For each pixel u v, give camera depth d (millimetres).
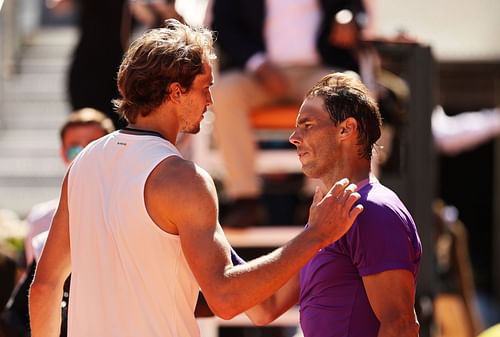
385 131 20625
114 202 10328
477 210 36656
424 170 19938
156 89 10477
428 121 19938
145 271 10164
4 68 31016
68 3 23500
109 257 10328
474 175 36594
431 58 20078
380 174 20281
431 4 32031
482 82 32656
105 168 10570
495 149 35219
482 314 33688
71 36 35156
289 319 19125
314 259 10844
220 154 21328
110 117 21844
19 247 19297
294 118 20625
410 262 10312
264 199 23844
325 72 20703
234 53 20547
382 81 21469
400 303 10180
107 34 21797
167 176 10203
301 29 21062
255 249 18688
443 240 25359
